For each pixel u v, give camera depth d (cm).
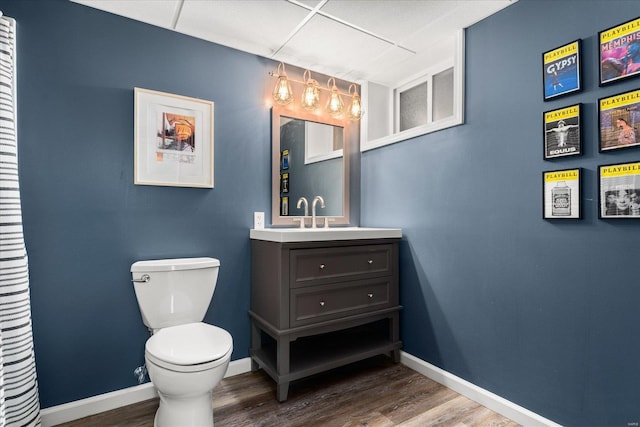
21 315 153
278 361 193
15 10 166
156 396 198
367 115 281
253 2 181
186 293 190
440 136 221
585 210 152
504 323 183
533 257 171
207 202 218
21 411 151
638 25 137
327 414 180
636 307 137
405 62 250
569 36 158
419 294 233
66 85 178
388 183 261
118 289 191
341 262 216
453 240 211
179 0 179
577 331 155
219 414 180
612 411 144
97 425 172
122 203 192
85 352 183
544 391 166
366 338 250
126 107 193
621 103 141
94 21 185
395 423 173
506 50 184
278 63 246
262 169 238
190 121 211
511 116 181
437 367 219
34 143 170
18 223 154
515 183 179
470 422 174
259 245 220
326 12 190
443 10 188
